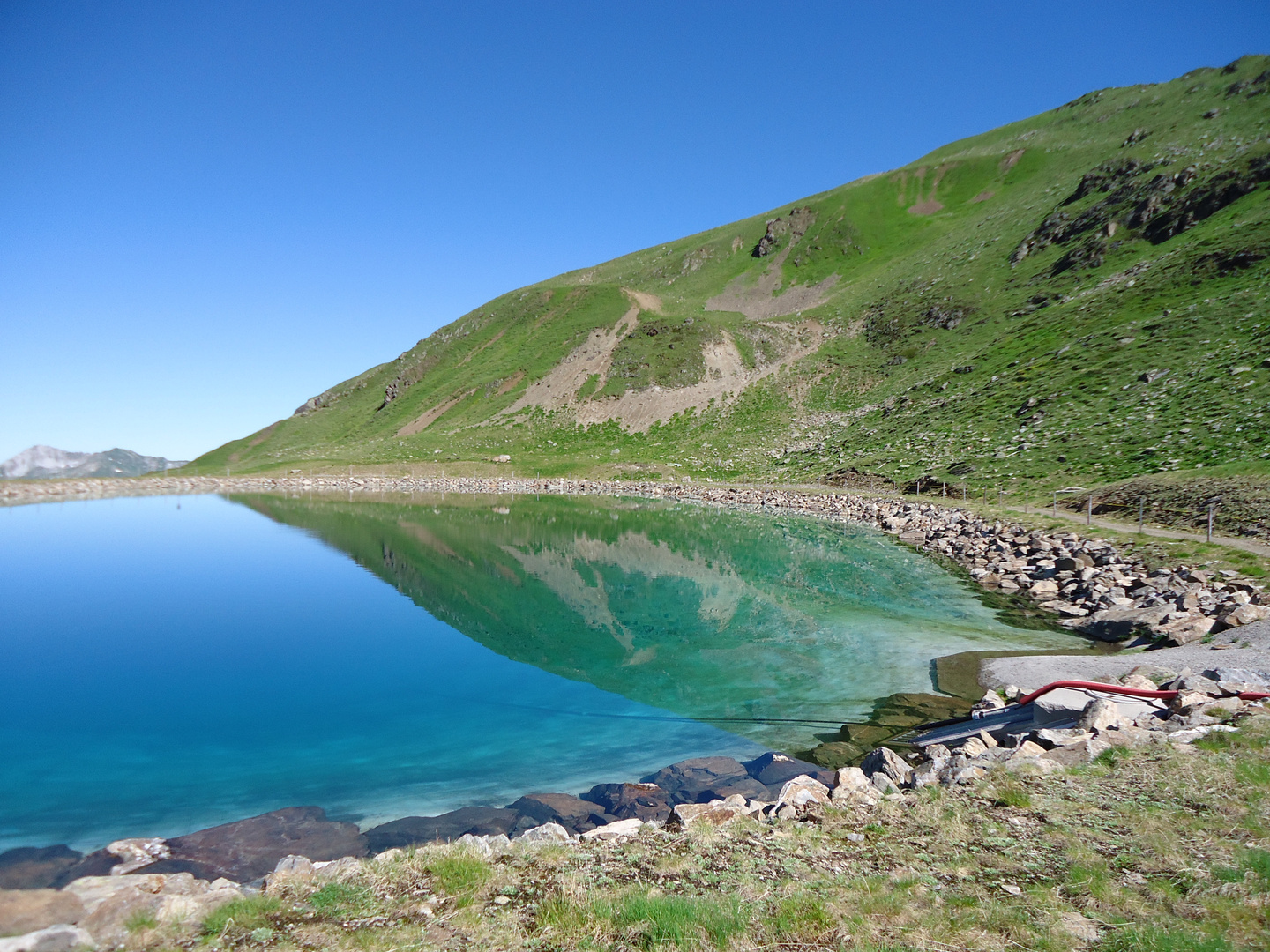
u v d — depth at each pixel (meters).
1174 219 86.25
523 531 45.50
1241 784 7.98
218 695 16.31
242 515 58.72
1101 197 107.69
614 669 18.00
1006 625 21.22
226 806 10.54
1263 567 20.53
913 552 35.28
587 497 72.88
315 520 53.38
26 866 8.58
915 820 7.90
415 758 12.58
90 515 60.09
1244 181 80.56
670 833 7.83
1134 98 170.25
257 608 25.52
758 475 78.06
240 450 159.38
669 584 28.58
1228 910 5.62
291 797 10.86
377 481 93.38
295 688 16.72
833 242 169.12
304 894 6.27
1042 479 45.84
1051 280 95.56
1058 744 10.09
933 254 136.88
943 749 11.45
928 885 6.33
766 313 151.12
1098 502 36.59
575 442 106.50
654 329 127.94
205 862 8.68
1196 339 53.84
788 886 6.38
